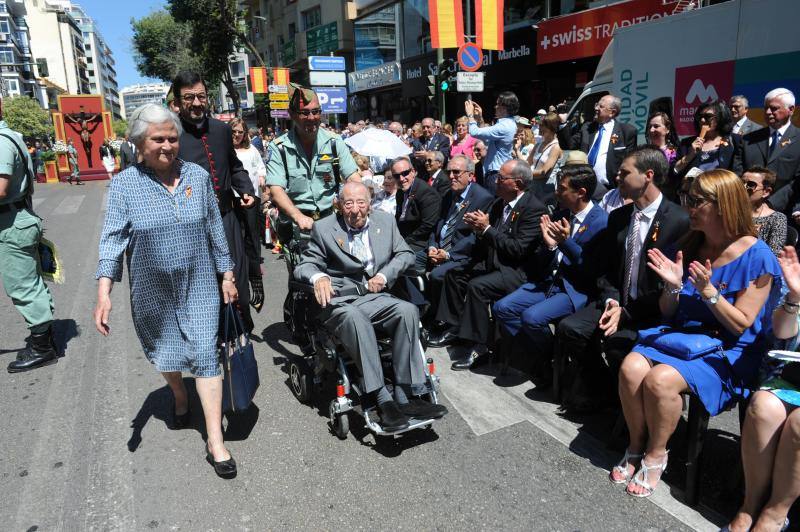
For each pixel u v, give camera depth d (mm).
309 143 4293
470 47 10945
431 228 5363
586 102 8422
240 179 4238
